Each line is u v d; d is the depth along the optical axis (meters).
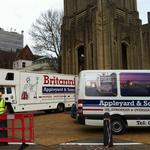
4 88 21.73
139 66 40.09
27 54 83.44
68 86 26.83
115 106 13.10
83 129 15.12
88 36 38.31
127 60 39.59
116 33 37.38
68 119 20.22
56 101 25.58
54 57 56.16
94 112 13.12
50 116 22.77
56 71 56.53
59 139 12.25
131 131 14.03
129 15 40.66
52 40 55.53
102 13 37.28
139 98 13.11
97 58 36.34
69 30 43.31
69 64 42.25
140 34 40.78
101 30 37.06
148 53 41.81
